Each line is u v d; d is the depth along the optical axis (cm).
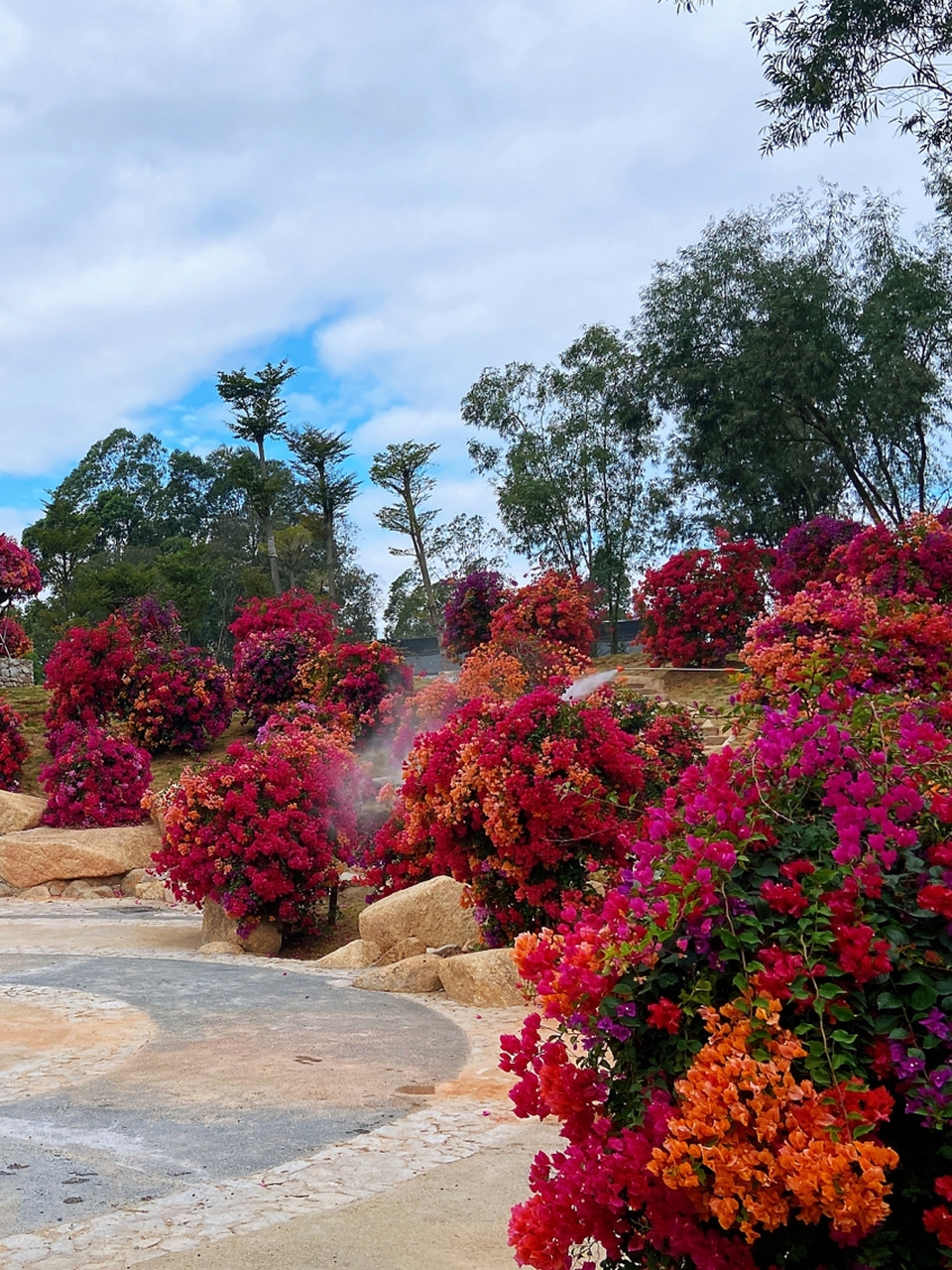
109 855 1603
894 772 317
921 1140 257
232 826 1160
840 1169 225
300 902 1209
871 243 2558
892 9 1592
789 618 1234
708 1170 247
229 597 5300
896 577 1523
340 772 1300
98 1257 374
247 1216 414
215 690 2272
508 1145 504
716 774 319
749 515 2720
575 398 3145
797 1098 241
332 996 886
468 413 3269
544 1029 742
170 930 1295
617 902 295
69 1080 623
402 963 930
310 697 2156
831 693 430
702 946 271
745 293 2550
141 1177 461
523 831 941
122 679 2205
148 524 7119
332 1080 621
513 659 1802
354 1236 393
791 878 278
